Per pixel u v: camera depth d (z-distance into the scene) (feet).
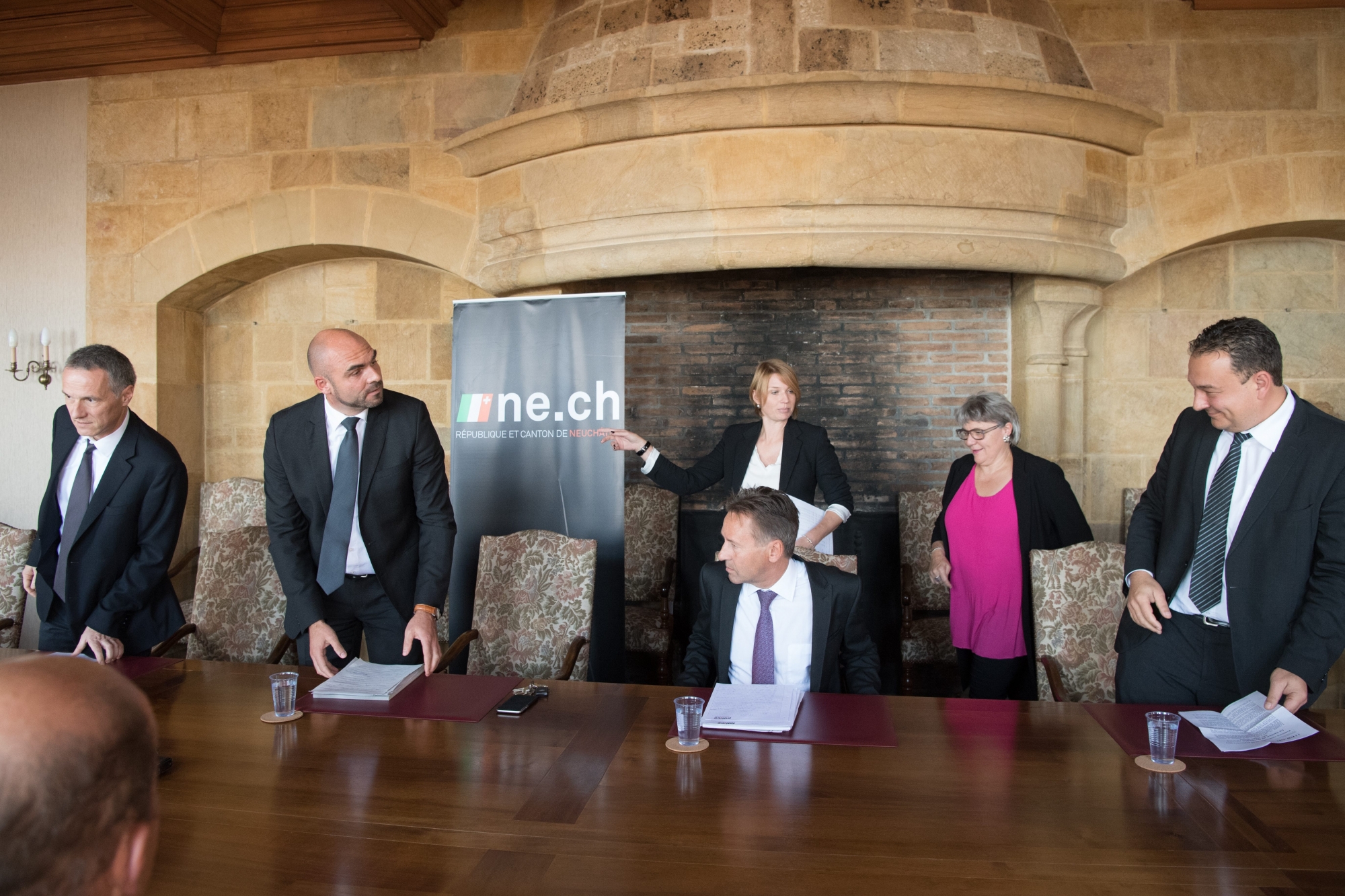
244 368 16.71
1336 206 13.02
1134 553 7.29
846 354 15.67
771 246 12.37
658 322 16.07
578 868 4.17
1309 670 5.94
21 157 15.99
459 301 12.33
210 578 9.86
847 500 11.33
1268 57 13.10
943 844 4.39
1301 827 4.55
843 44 11.91
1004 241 12.45
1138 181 13.35
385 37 14.56
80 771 1.75
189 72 15.43
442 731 6.02
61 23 14.84
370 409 8.65
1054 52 12.71
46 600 8.62
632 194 12.62
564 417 11.96
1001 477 9.31
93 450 8.58
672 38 12.41
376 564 8.79
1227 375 6.21
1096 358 14.64
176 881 4.07
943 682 14.35
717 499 15.79
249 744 5.76
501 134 13.39
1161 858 4.25
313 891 3.98
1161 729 5.29
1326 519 6.16
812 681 7.43
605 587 11.86
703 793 4.98
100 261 15.80
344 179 14.94
